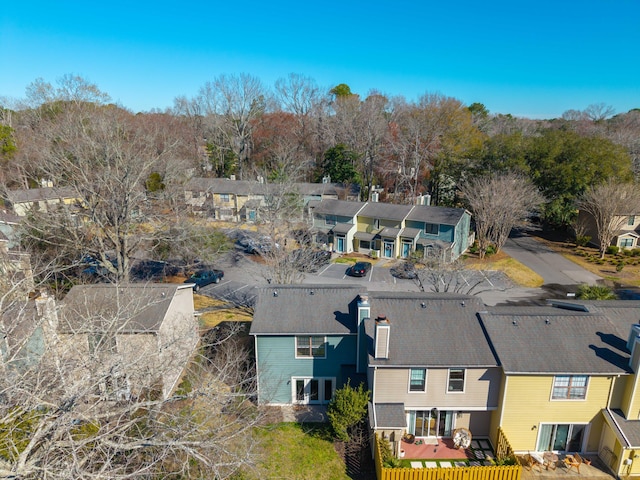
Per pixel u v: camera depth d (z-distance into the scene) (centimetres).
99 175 3033
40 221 3173
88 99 6203
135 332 1866
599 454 1967
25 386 1106
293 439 2020
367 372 2131
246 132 7931
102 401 1304
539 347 1964
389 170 6381
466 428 2073
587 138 5441
